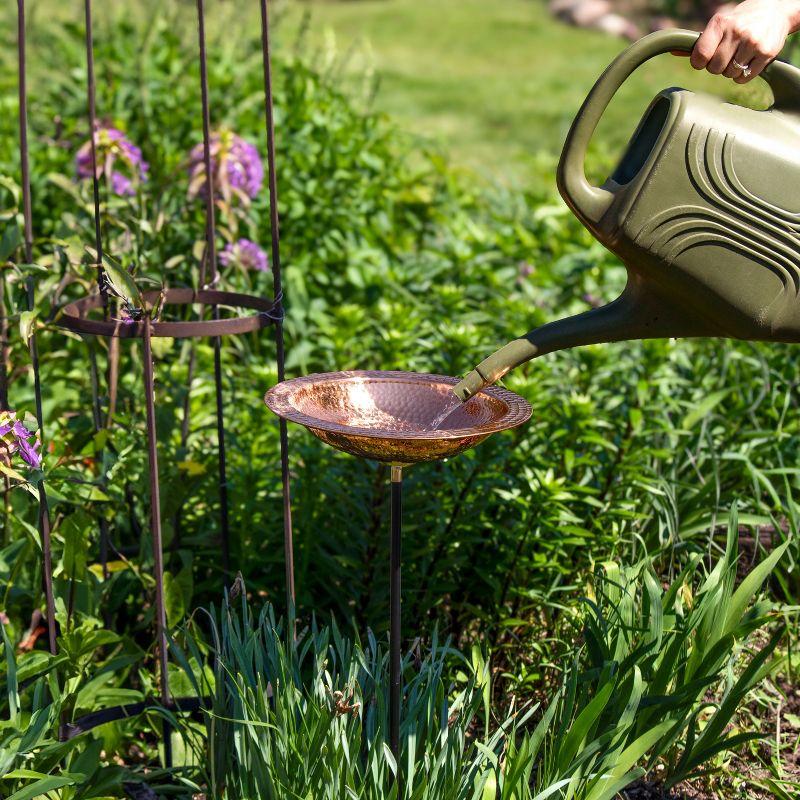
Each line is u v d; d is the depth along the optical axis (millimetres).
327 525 2828
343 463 2906
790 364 3477
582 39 16375
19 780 1999
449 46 15961
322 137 4664
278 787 1886
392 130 5289
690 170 1724
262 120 4590
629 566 2549
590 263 4344
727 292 1786
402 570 2674
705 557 2955
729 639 2182
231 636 2123
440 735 2008
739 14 1766
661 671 2188
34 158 4566
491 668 2654
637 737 2188
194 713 2348
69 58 5262
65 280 2436
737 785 2371
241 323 2135
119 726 2258
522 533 2650
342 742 1881
